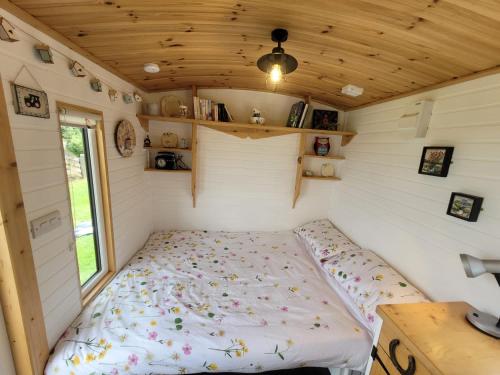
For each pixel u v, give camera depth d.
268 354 1.36
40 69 1.15
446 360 0.88
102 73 1.73
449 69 1.36
